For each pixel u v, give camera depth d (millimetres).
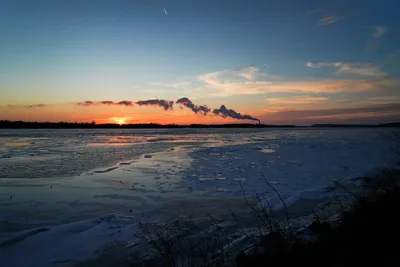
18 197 8477
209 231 5660
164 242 4867
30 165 14594
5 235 5785
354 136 35875
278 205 7293
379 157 15055
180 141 34844
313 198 7766
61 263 4684
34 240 5488
